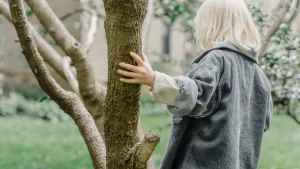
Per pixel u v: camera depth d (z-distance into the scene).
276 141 12.60
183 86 2.01
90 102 3.07
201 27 2.40
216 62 2.20
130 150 1.95
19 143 11.34
